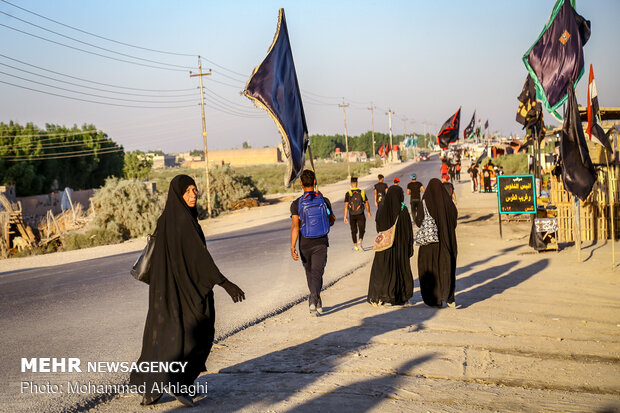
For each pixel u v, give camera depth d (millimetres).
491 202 26297
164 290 4297
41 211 46500
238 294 4508
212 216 38250
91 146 68938
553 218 12344
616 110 13375
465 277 10055
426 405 4328
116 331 7227
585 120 14273
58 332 7320
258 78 6660
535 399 4438
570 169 10602
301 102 7375
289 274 11320
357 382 4887
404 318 7238
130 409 4445
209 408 4363
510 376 5000
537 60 12609
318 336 6504
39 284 12633
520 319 7020
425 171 70812
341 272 11070
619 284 8906
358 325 6957
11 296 10953
